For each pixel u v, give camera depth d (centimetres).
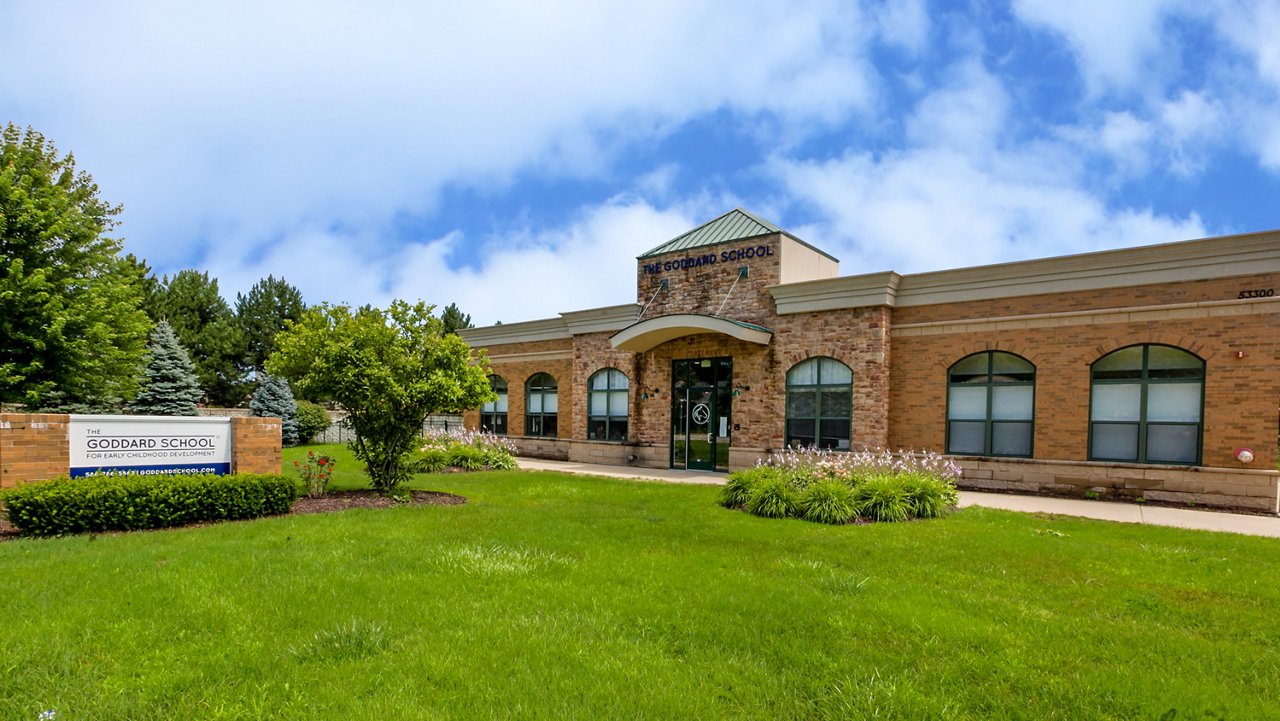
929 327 1522
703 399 1902
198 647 445
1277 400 1150
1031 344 1391
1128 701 391
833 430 1633
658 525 931
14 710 358
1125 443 1294
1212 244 1202
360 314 1166
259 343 4131
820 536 869
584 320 2180
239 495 909
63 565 620
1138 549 813
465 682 402
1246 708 387
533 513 1000
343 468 1684
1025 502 1262
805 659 447
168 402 2875
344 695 381
